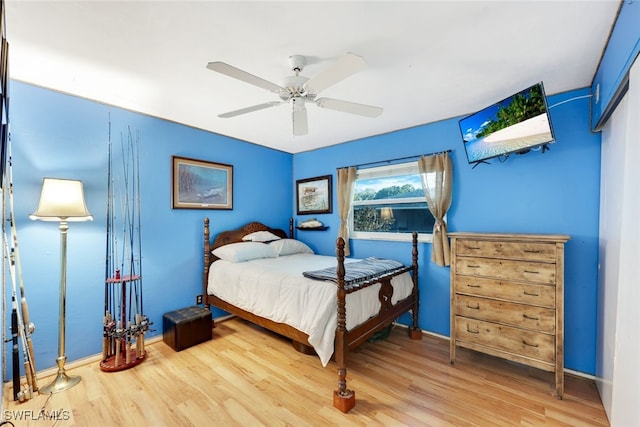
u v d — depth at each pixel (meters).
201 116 2.97
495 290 2.26
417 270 3.10
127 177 2.79
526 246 2.13
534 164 2.53
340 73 1.57
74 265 2.47
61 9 1.43
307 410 1.90
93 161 2.57
